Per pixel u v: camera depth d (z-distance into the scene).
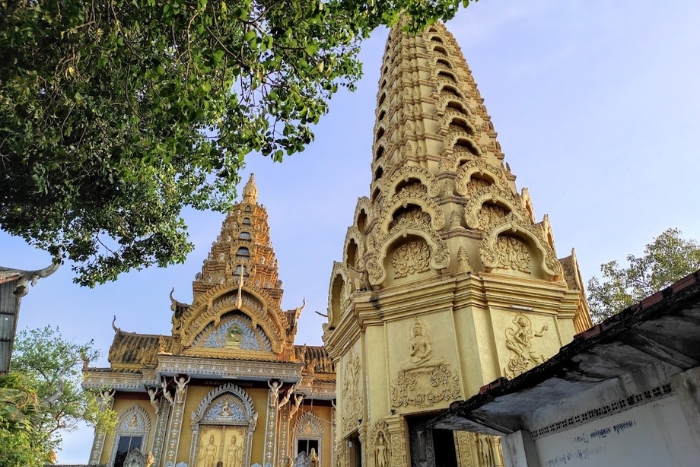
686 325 5.41
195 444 36.22
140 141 11.23
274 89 9.73
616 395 7.35
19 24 7.85
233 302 42.09
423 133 20.09
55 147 10.61
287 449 38.53
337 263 19.58
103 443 37.62
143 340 44.12
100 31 9.15
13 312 12.66
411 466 13.54
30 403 16.81
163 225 16.78
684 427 6.15
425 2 11.84
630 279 29.50
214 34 8.88
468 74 25.19
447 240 16.12
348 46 12.69
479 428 9.72
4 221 13.55
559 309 15.50
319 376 44.50
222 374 38.09
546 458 8.91
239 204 53.94
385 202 17.92
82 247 15.91
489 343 14.17
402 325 15.21
